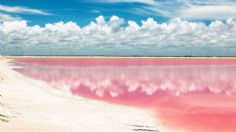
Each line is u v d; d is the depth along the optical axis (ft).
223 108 91.61
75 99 96.53
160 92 128.67
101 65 349.00
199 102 102.89
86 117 68.23
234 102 103.35
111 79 180.34
